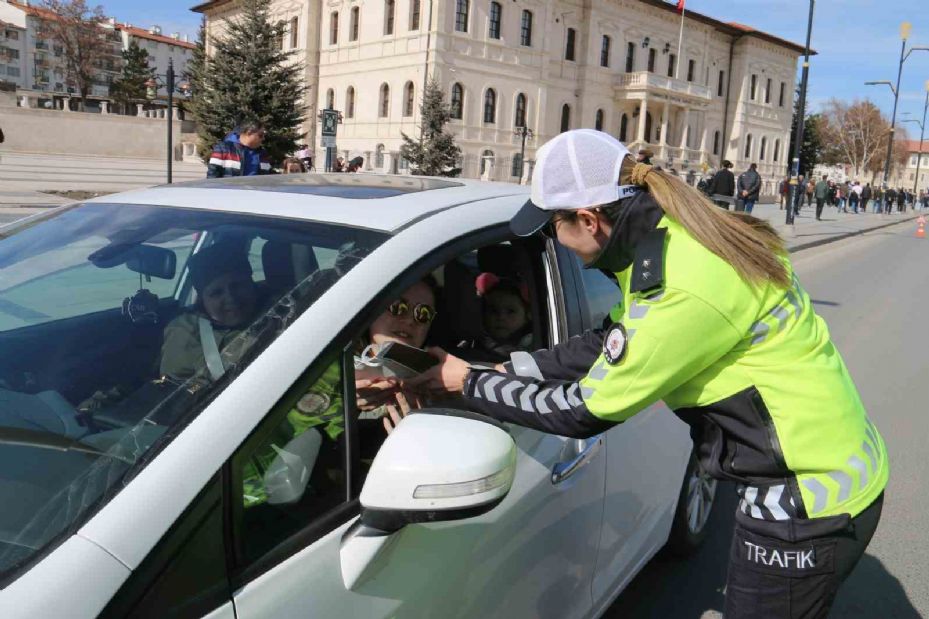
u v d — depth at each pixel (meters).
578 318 2.35
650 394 1.54
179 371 1.52
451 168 33.69
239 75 27.67
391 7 45.66
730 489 4.36
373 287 1.60
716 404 1.63
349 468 1.57
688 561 3.54
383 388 1.90
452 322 2.44
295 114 28.27
